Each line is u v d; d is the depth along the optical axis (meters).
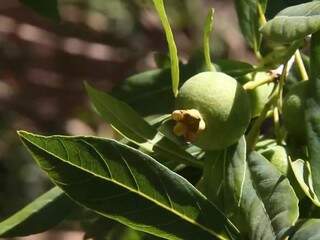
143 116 0.61
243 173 0.48
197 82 0.48
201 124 0.47
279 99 0.52
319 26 0.48
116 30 1.31
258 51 0.60
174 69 0.50
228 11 1.25
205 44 0.52
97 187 0.47
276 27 0.49
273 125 0.54
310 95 0.49
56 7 0.62
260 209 0.47
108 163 0.47
